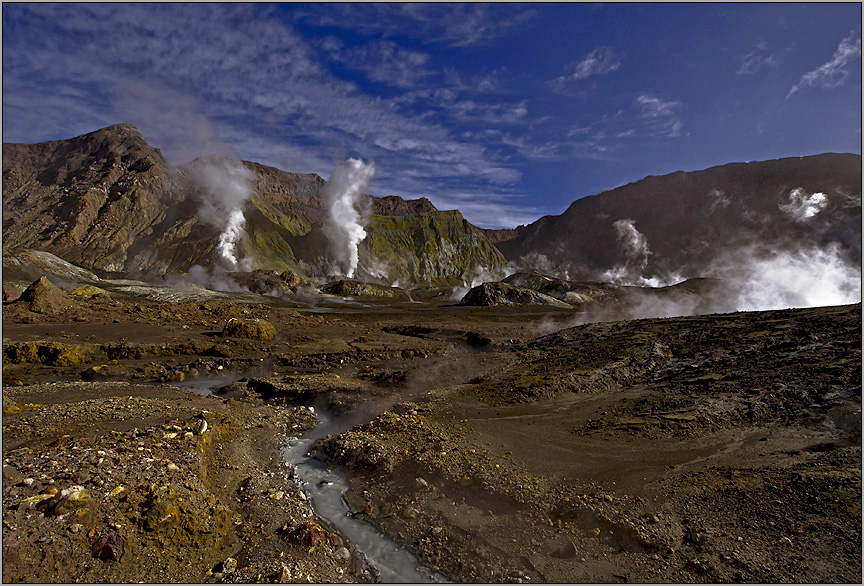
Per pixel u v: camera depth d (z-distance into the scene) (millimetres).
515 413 13805
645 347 18344
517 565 6820
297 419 15602
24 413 12555
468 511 8336
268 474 10656
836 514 6793
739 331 17594
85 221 199250
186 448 10477
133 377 22625
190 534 7020
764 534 6727
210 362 25875
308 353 29500
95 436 10602
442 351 31281
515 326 54750
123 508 6949
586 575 6441
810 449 9008
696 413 11539
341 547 7574
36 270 90688
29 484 7133
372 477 10211
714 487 8180
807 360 13164
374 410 15727
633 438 10961
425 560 7246
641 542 6867
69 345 25484
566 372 17312
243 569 6539
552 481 9094
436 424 13133
